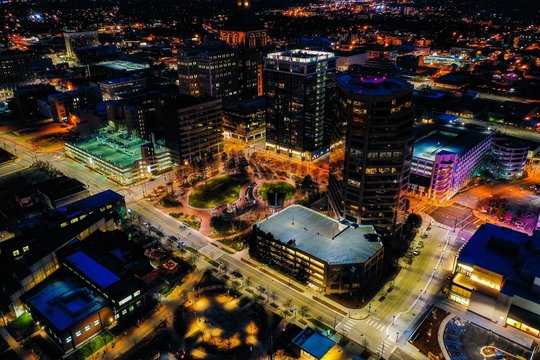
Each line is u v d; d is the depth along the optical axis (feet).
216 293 588.91
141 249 637.71
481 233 622.54
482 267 542.98
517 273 537.65
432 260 651.66
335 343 480.23
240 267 641.40
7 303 566.36
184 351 494.18
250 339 511.40
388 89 616.39
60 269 612.29
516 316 512.63
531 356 478.18
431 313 547.49
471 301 545.44
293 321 538.06
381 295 581.53
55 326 490.49
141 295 552.00
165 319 544.62
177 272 624.18
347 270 563.07
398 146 618.85
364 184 647.15
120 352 497.46
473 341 503.61
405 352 491.72
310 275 594.65
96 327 518.78
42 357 492.54
